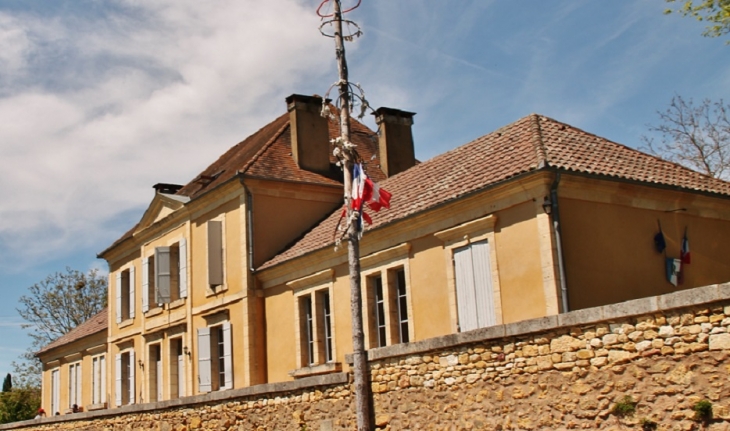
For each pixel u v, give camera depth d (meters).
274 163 23.95
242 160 25.78
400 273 18.64
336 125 27.36
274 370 21.95
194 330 25.03
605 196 15.97
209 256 23.88
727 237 18.19
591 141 18.33
